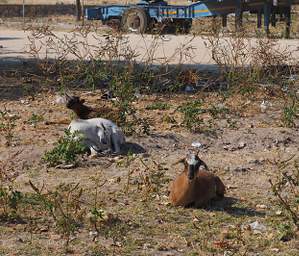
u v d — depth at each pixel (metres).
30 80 18.34
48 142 12.44
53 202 9.30
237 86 16.53
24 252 8.01
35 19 45.97
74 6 55.56
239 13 35.75
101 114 13.10
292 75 18.11
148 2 38.00
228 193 10.31
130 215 9.25
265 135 13.27
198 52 25.06
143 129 13.12
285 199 10.00
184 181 9.52
